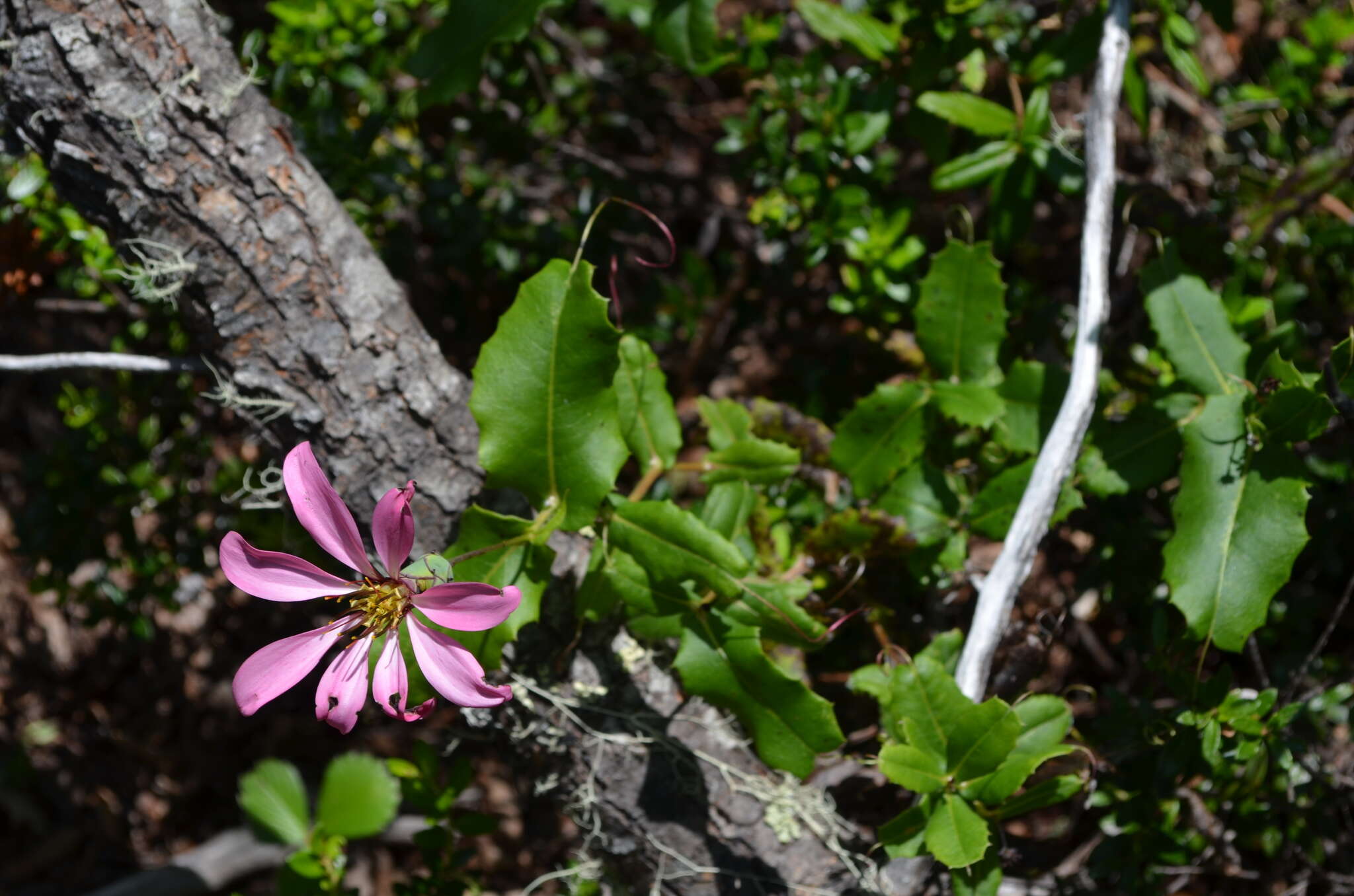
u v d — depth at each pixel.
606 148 1.01
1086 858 0.83
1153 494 0.86
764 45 0.87
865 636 0.85
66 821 1.07
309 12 0.86
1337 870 0.83
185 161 0.76
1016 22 0.87
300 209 0.77
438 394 0.77
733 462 0.79
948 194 0.94
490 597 0.70
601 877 0.82
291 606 1.00
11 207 0.83
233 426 0.90
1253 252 0.88
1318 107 0.89
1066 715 0.77
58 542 0.89
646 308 0.93
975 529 0.81
